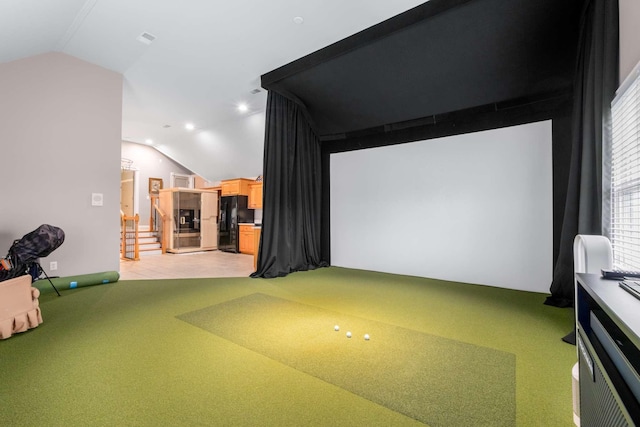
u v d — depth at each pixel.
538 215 3.83
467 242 4.35
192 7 3.08
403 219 4.95
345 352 2.13
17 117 3.67
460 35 3.18
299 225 5.23
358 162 5.47
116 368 1.89
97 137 4.29
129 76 4.58
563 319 2.83
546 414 1.47
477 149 4.29
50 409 1.49
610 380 0.75
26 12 2.77
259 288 4.02
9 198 3.61
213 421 1.42
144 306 3.19
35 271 3.35
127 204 9.48
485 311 3.07
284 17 3.21
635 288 0.94
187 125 6.89
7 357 2.02
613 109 2.35
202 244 8.79
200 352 2.12
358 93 4.46
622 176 2.26
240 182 8.33
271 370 1.88
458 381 1.76
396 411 1.50
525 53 3.29
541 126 3.81
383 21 3.25
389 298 3.54
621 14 2.17
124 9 3.13
